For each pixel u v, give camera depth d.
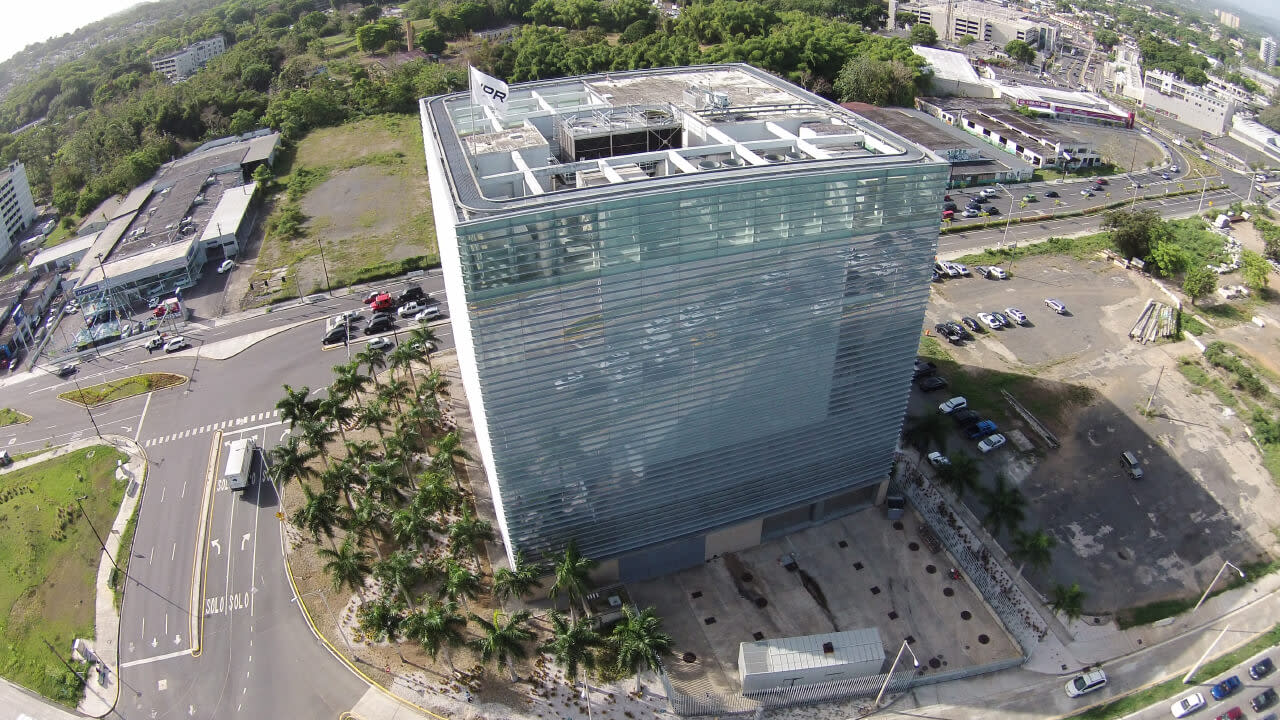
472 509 104.56
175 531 103.75
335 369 114.81
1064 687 82.69
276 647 87.75
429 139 97.38
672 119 105.50
